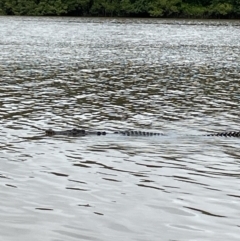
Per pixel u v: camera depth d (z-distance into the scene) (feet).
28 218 46.16
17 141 72.28
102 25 392.27
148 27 377.91
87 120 87.81
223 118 90.99
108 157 65.10
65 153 66.64
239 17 498.28
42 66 165.58
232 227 44.98
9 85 124.67
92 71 155.12
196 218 46.78
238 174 58.90
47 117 89.15
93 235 43.29
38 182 55.26
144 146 70.54
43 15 508.94
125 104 102.78
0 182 54.95
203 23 429.79
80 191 52.95
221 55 211.20
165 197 51.70
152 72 155.02
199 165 62.13
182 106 101.60
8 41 264.31
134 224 45.47
